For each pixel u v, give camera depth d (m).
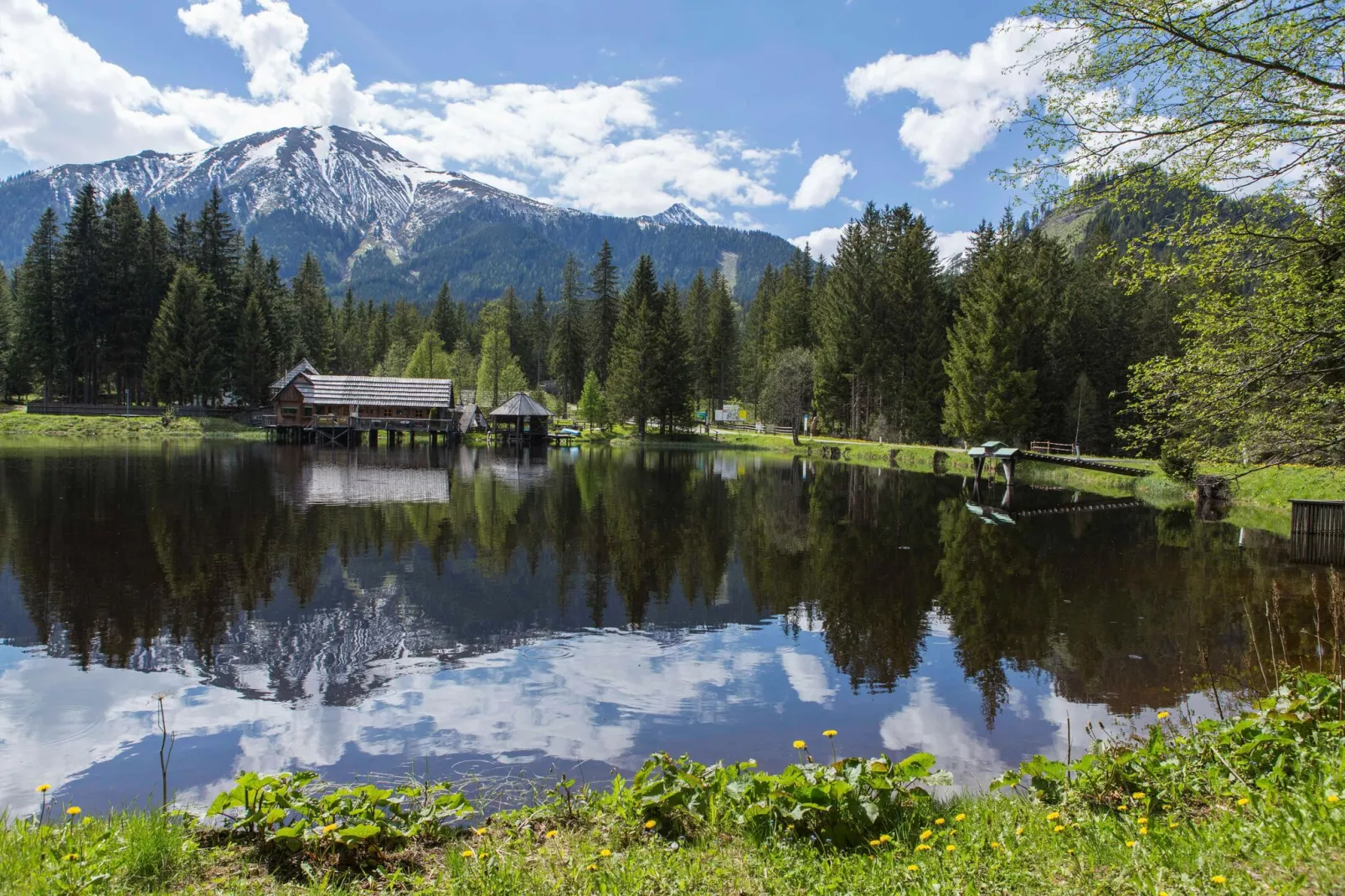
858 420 63.78
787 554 18.64
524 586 14.70
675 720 8.62
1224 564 17.72
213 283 63.53
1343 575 16.42
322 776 7.09
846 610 13.62
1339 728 5.34
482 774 7.19
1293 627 12.50
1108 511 27.55
